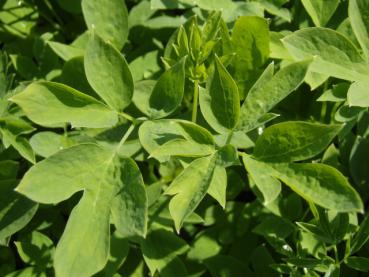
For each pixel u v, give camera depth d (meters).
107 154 0.43
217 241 0.52
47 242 0.50
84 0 0.52
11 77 0.51
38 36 0.60
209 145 0.42
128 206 0.41
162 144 0.44
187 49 0.49
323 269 0.46
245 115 0.43
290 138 0.41
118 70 0.44
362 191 0.53
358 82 0.46
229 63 0.50
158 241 0.49
